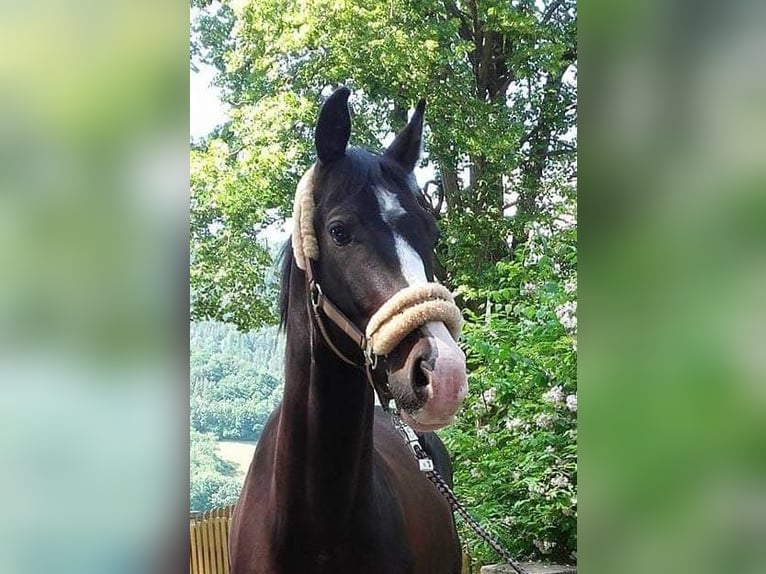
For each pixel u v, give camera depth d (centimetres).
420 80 895
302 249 188
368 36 881
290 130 892
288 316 203
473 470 476
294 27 890
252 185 855
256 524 211
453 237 969
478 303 896
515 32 995
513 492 458
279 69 930
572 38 1029
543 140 1064
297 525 196
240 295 917
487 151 923
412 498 247
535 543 444
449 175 1011
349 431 191
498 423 491
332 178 187
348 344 182
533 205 1038
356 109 962
